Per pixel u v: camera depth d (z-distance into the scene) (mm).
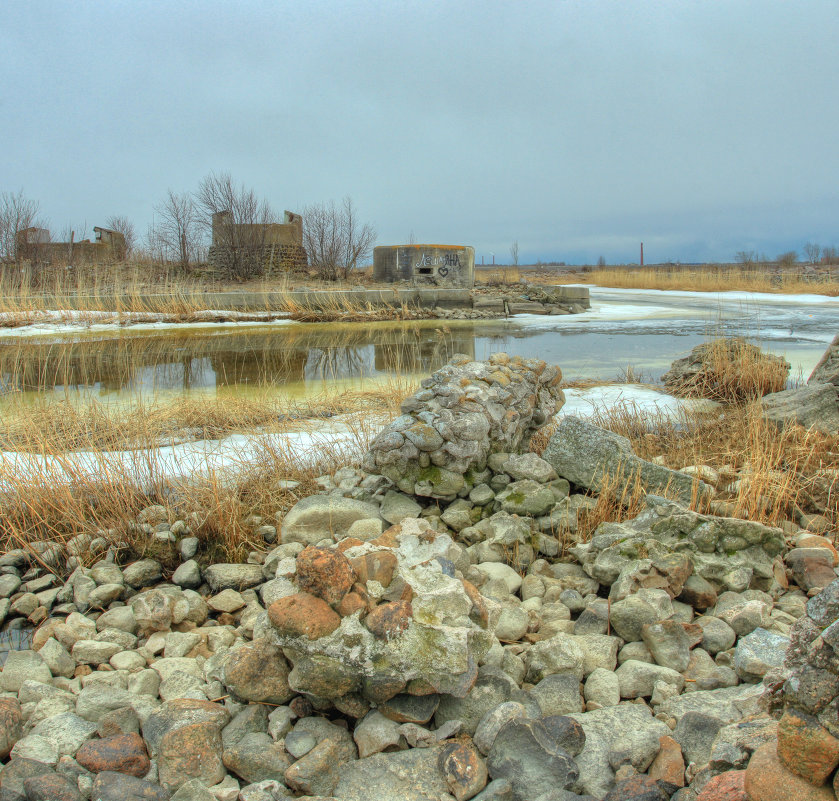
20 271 21125
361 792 2271
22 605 3619
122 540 4113
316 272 26922
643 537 3541
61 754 2475
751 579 3521
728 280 29406
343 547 2879
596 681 2754
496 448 4422
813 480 4438
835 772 1673
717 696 2611
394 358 11117
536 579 3590
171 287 19672
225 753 2406
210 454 5188
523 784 2256
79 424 5953
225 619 3506
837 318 17438
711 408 7051
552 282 35469
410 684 2486
